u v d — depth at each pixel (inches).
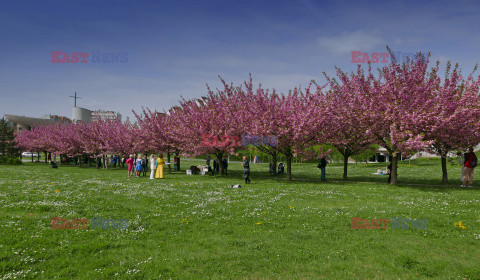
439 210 506.3
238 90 1210.0
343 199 626.5
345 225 425.1
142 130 1638.8
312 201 604.7
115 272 267.9
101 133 1809.8
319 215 475.8
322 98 1061.1
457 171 1480.1
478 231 388.2
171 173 1417.3
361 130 1005.2
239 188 813.2
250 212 497.7
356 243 350.3
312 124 1004.6
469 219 447.2
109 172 1454.2
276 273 275.0
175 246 339.9
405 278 264.5
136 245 340.5
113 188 776.9
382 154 3166.8
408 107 820.6
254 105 1084.5
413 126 800.9
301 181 1037.8
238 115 1141.1
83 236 360.8
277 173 1455.5
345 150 1152.8
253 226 419.2
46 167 1815.9
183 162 2667.3
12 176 1071.6
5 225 383.9
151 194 674.8
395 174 909.2
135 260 296.0
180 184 907.4
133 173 1401.3
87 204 541.0
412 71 818.8
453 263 293.0
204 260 299.7
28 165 2032.5
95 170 1606.8
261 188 816.3
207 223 432.8
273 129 1015.6
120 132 1776.6
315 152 1064.8
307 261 301.6
